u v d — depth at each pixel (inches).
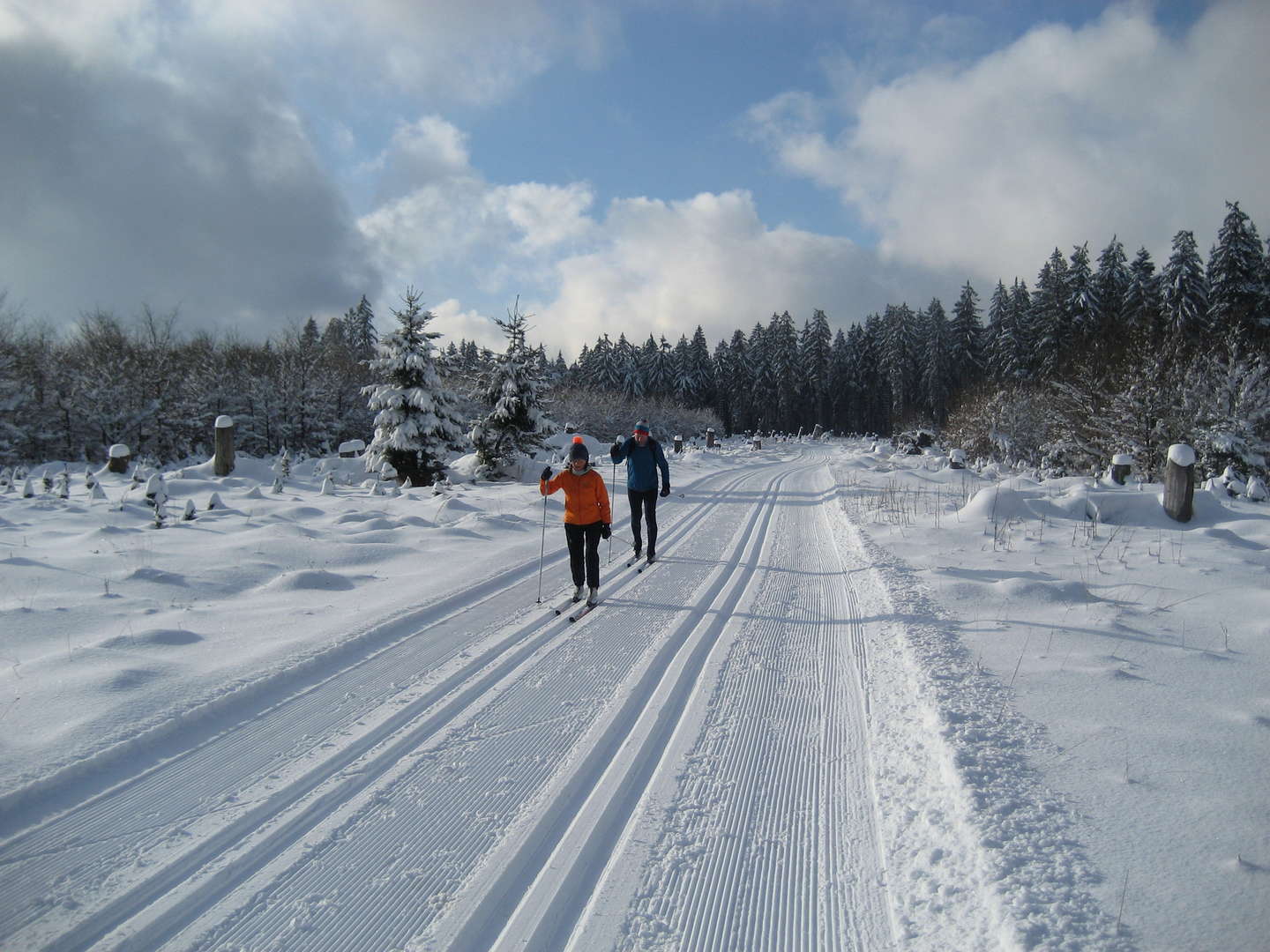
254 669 184.1
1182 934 86.1
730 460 1134.4
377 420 706.8
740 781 137.6
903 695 168.4
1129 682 164.4
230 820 123.7
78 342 1048.8
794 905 103.9
